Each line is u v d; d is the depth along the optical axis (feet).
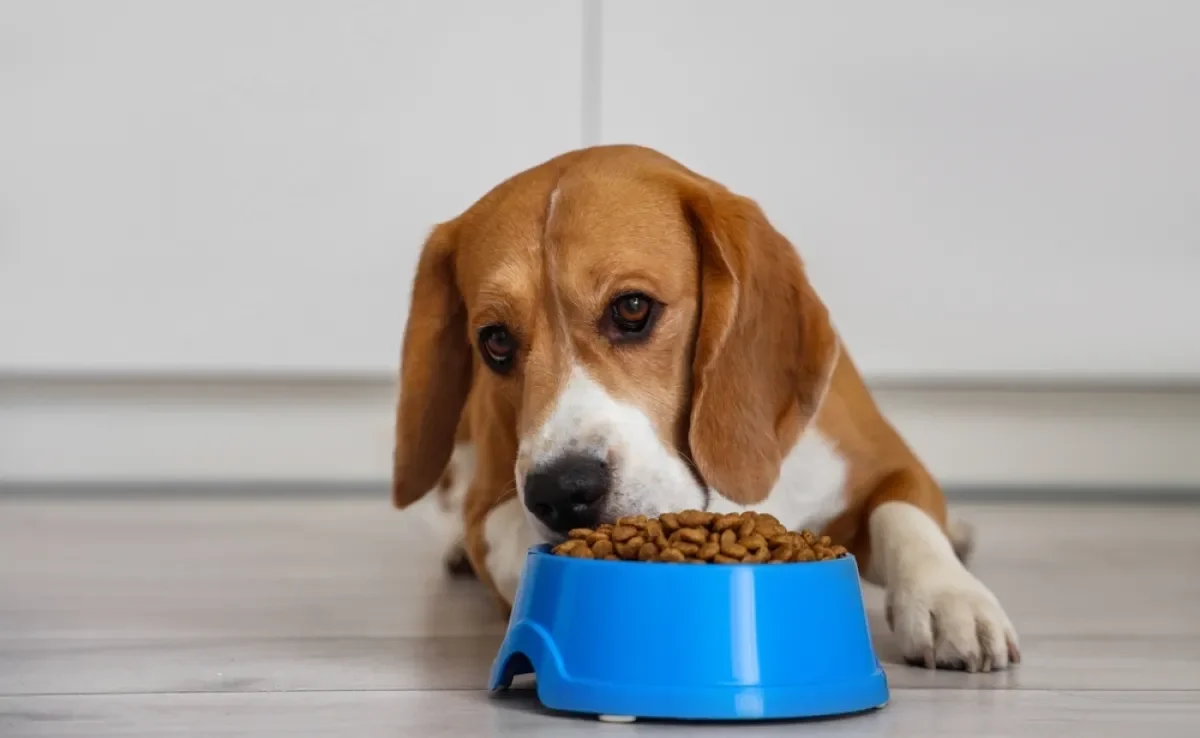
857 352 6.05
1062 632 3.81
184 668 3.49
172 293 6.08
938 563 3.58
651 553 3.17
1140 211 5.94
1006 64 5.90
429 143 6.00
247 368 6.14
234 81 5.97
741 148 5.96
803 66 5.92
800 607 3.10
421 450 3.91
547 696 3.14
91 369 6.12
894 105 5.93
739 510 3.71
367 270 6.08
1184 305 5.98
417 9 5.94
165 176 6.01
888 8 5.90
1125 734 3.05
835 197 5.98
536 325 3.58
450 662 3.54
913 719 3.12
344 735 3.04
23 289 6.05
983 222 5.97
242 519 5.62
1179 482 6.30
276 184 6.03
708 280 3.65
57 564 4.67
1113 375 6.02
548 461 3.42
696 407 3.58
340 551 4.95
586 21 5.92
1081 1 5.85
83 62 5.94
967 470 6.31
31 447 6.39
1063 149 5.92
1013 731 3.06
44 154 5.98
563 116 5.98
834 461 3.83
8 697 3.28
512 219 3.66
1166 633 3.80
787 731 3.05
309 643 3.71
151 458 6.44
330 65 5.97
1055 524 5.52
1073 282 5.98
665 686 3.06
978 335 6.03
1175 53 5.86
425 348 3.88
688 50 5.92
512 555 3.76
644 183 3.67
